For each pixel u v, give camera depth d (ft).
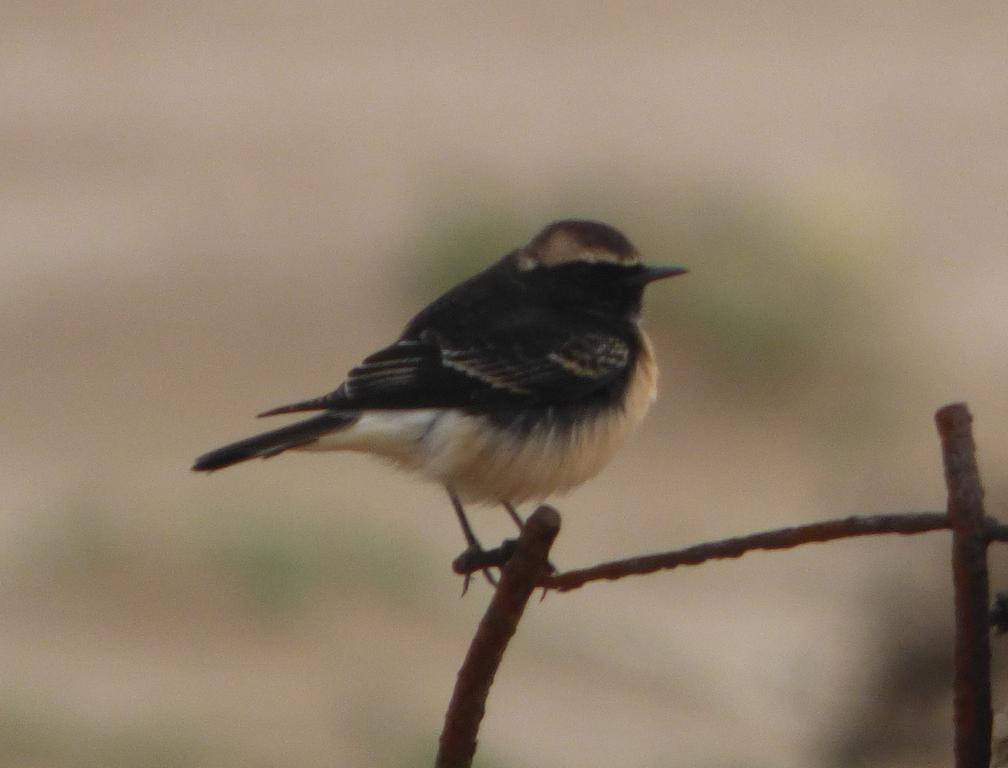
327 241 75.87
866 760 32.24
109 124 90.17
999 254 74.28
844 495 47.67
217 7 109.60
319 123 91.40
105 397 61.16
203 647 43.21
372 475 55.47
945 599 31.58
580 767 37.45
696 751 37.81
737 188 71.87
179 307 68.69
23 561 47.47
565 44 104.53
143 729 37.88
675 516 52.24
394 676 42.34
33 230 76.28
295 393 62.13
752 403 62.18
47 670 40.98
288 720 39.24
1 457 56.08
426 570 47.83
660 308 63.26
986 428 45.60
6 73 96.37
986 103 93.86
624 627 44.70
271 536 47.09
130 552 47.14
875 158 86.38
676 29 106.73
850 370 63.21
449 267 68.90
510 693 41.06
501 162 84.28
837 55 101.81
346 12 109.81
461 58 102.32
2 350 64.44
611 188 71.41
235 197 81.25
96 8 107.65
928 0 110.42
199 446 57.57
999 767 13.03
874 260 66.64
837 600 42.80
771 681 40.50
